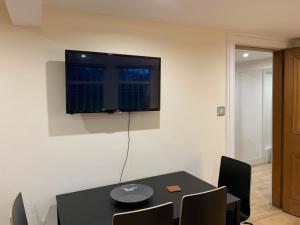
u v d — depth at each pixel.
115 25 2.34
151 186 2.24
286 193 3.22
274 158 3.39
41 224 2.13
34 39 2.05
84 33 2.22
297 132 3.10
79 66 2.11
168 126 2.63
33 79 2.06
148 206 1.85
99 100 2.21
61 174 2.19
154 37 2.51
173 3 2.01
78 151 2.24
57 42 2.13
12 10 1.64
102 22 2.28
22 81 2.03
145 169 2.54
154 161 2.57
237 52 4.10
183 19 2.43
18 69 2.01
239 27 2.71
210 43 2.79
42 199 2.13
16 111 2.02
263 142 5.40
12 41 1.99
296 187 3.13
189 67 2.70
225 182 2.47
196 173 2.80
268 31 2.88
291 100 3.13
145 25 2.46
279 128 3.31
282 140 3.29
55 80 2.13
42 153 2.12
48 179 2.14
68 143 2.20
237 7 2.11
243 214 2.24
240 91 5.12
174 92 2.64
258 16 2.34
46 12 2.08
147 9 2.15
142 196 1.96
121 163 2.42
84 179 2.28
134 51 2.43
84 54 2.12
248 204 2.21
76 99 2.12
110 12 2.22
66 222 1.63
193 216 1.60
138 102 2.38
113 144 2.38
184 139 2.72
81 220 1.66
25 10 1.64
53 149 2.15
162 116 2.59
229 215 2.04
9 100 2.00
